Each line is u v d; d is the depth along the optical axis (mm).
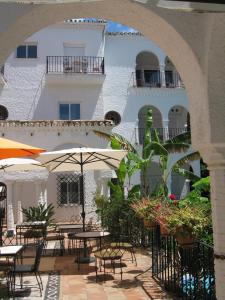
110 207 13883
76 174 20562
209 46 3979
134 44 24594
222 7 2828
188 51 4180
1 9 4062
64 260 10438
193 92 4449
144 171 14039
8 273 7098
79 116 22547
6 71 22281
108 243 12789
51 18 4473
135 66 24359
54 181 20594
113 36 24438
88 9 4410
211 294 5625
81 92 22609
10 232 15258
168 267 7191
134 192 14008
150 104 24125
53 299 6891
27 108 22172
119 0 4117
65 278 8430
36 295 7164
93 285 7754
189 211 5996
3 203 17938
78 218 20250
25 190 20344
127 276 8422
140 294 6977
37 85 22391
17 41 4516
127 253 11125
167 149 13984
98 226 16734
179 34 4102
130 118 23766
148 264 9625
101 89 22781
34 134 19047
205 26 4035
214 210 4344
